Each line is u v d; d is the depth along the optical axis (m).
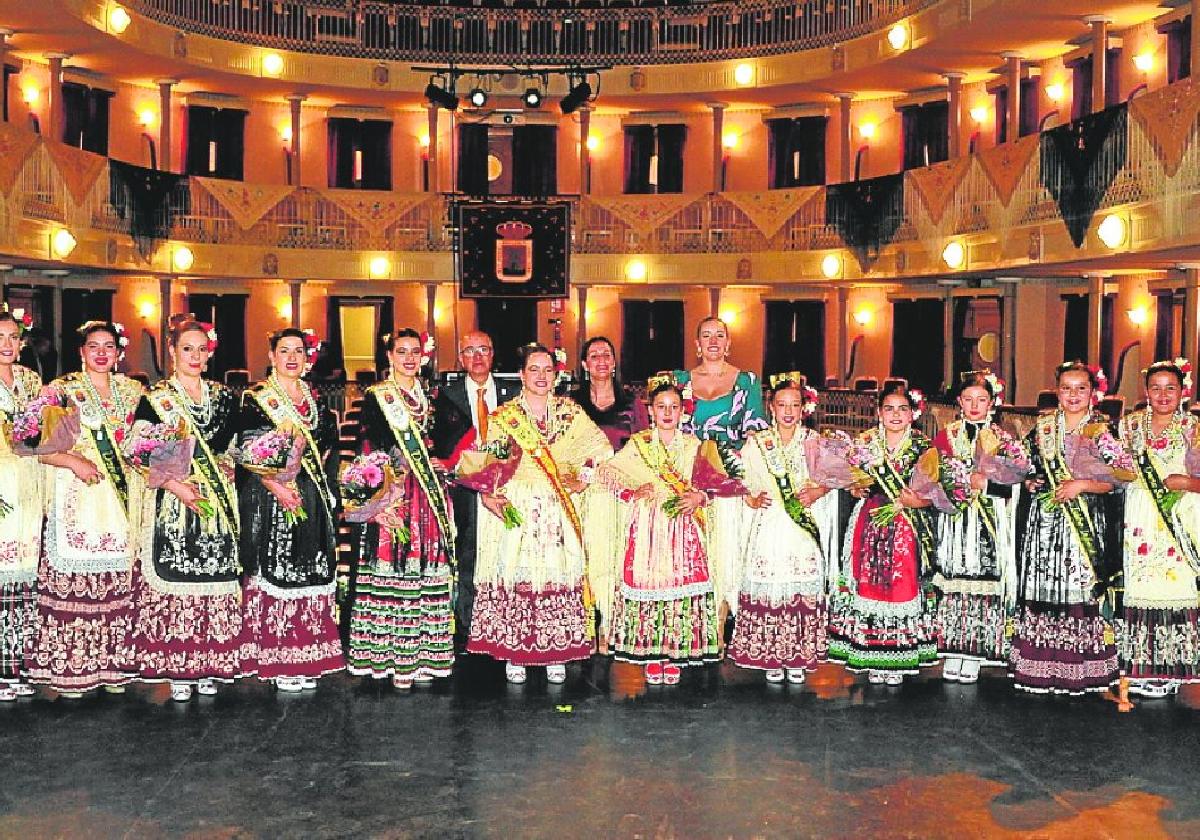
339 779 6.25
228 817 5.75
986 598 8.04
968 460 7.91
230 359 27.50
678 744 6.82
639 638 7.96
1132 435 7.79
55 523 7.40
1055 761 6.58
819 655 8.13
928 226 22.67
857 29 24.80
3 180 18.98
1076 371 7.71
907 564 7.94
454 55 27.89
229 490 7.51
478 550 8.11
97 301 25.42
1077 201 18.16
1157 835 5.62
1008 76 23.58
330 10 27.14
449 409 8.35
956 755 6.67
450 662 7.97
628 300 28.83
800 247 26.02
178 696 7.50
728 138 28.78
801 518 7.98
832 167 27.89
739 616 8.15
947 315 24.80
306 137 28.67
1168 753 6.72
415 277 27.45
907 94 26.58
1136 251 16.72
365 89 27.53
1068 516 7.67
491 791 6.11
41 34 22.61
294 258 26.80
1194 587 7.69
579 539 7.98
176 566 7.42
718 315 28.25
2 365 7.46
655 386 7.97
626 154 29.14
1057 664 7.71
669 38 27.44
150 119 26.88
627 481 7.96
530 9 27.83
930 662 8.15
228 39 25.89
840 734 7.02
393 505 7.79
